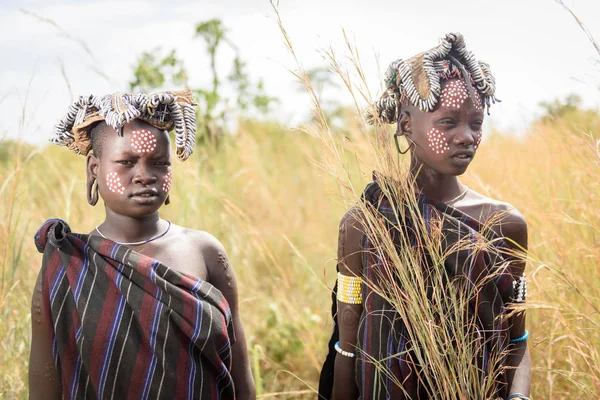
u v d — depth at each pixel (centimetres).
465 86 245
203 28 640
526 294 284
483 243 240
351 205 264
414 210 250
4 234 351
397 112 263
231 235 528
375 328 252
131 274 224
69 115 234
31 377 232
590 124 448
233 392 243
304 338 439
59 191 541
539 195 385
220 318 231
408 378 250
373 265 250
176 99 234
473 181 373
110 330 222
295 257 568
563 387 335
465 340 250
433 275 250
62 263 227
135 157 226
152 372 224
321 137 267
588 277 325
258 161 697
